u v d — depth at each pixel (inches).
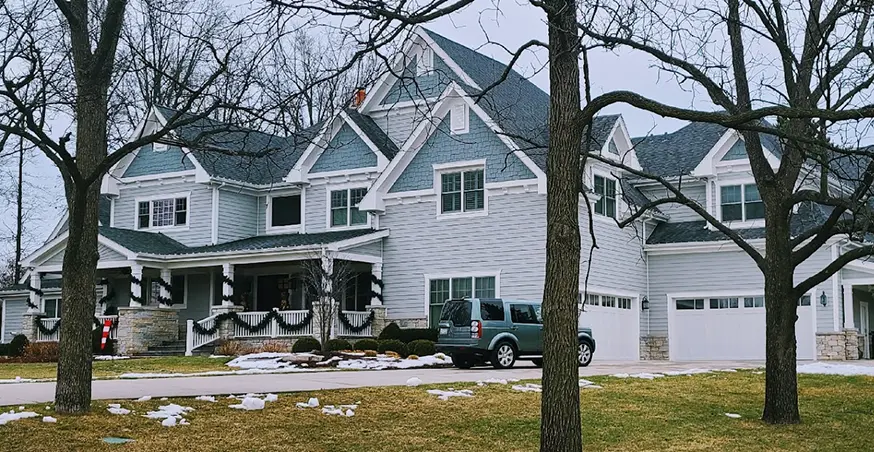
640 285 1263.5
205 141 480.7
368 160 1300.4
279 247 1197.1
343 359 1000.2
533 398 604.4
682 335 1251.2
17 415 466.6
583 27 403.9
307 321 1190.9
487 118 1167.0
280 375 769.6
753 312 1202.0
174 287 1414.9
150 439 450.3
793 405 546.9
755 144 541.6
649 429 522.9
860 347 1176.8
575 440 386.3
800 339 1151.6
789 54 515.8
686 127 1423.5
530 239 1137.4
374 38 407.2
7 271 2295.8
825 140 476.1
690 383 700.0
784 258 538.9
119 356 1237.1
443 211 1208.8
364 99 1311.5
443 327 935.7
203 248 1341.0
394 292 1233.4
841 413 580.4
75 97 493.4
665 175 1311.5
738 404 605.9
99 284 1482.5
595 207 1168.2
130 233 1370.6
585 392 641.0
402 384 669.9
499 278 1154.0
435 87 1262.3
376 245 1236.5
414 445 469.7
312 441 468.1
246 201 1412.4
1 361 1230.3
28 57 450.0
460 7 395.9
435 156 1218.6
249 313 1243.2
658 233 1295.5
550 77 406.9
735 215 1240.8
